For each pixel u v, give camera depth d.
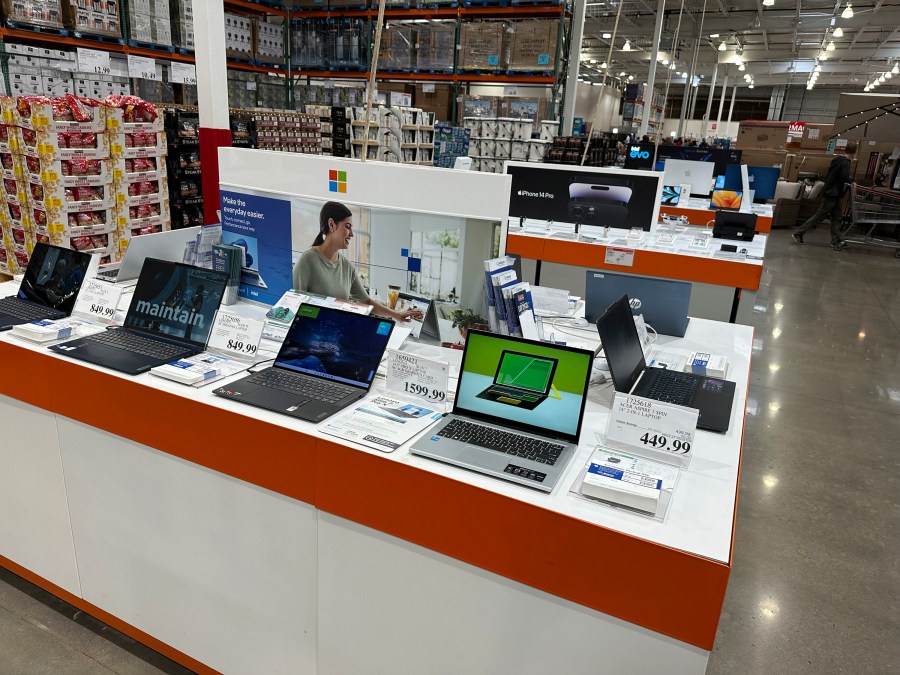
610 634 1.17
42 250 2.17
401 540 1.35
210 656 1.76
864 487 3.11
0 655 1.86
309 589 1.52
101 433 1.72
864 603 2.30
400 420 1.49
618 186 4.10
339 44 7.06
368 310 2.02
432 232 1.90
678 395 1.71
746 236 4.71
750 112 26.34
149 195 3.95
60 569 2.00
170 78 5.41
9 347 1.79
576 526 1.14
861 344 5.38
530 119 7.23
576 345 2.09
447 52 6.77
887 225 10.82
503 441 1.39
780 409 3.99
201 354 1.81
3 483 2.01
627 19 13.77
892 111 8.96
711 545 1.09
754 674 1.97
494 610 1.28
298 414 1.47
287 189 2.11
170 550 1.71
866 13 12.07
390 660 1.46
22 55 4.33
